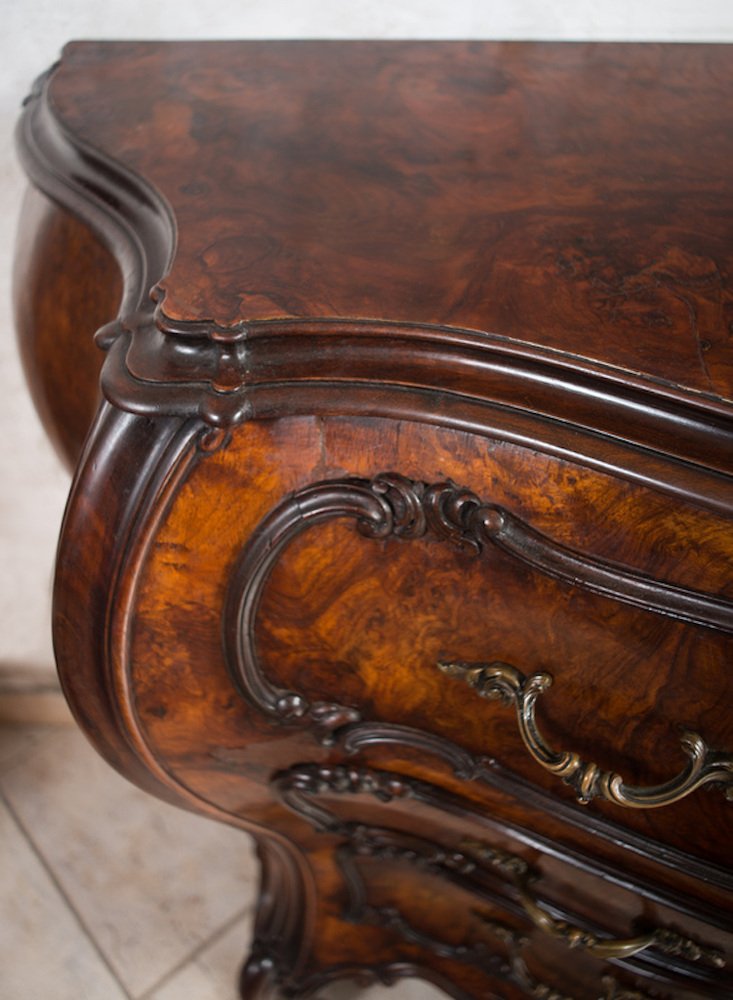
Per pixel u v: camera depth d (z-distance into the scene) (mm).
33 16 1122
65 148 966
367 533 820
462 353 779
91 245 987
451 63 1053
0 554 1521
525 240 855
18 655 1646
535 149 946
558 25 1103
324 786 952
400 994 1397
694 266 836
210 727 916
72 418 1087
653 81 1033
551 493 792
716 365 767
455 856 1016
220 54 1061
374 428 797
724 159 941
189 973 1418
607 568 798
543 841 945
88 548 832
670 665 822
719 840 884
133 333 818
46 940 1445
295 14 1117
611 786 851
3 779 1644
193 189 896
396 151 940
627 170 926
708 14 1088
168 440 803
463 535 812
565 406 775
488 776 920
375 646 869
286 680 887
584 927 993
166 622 853
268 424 798
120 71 1034
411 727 910
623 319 794
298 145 944
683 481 766
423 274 823
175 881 1523
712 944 941
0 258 1259
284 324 782
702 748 833
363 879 1092
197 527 821
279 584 846
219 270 820
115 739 940
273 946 1205
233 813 1025
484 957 1113
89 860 1543
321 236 853
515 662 855
